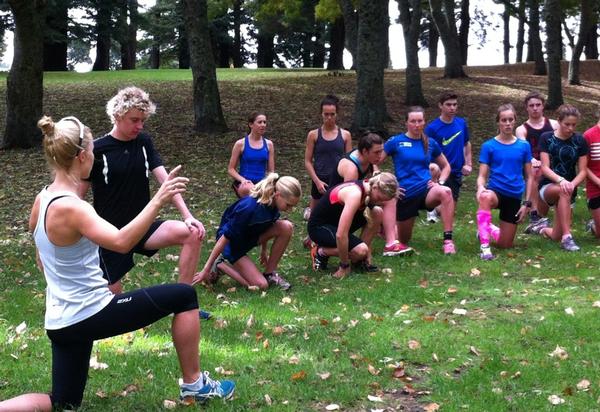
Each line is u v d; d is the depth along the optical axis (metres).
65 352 3.73
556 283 6.86
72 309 3.56
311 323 5.75
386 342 5.21
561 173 8.64
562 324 5.53
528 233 9.38
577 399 4.21
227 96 22.94
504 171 8.19
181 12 44.53
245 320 5.79
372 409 4.12
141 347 5.18
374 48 16.81
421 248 8.54
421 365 4.84
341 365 4.79
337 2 25.80
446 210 8.18
